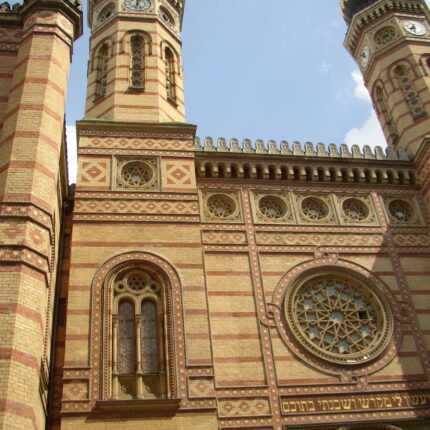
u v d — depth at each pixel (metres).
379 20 30.62
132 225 19.72
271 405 17.56
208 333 17.67
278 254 20.98
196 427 15.95
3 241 14.84
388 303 20.38
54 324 19.05
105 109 23.61
